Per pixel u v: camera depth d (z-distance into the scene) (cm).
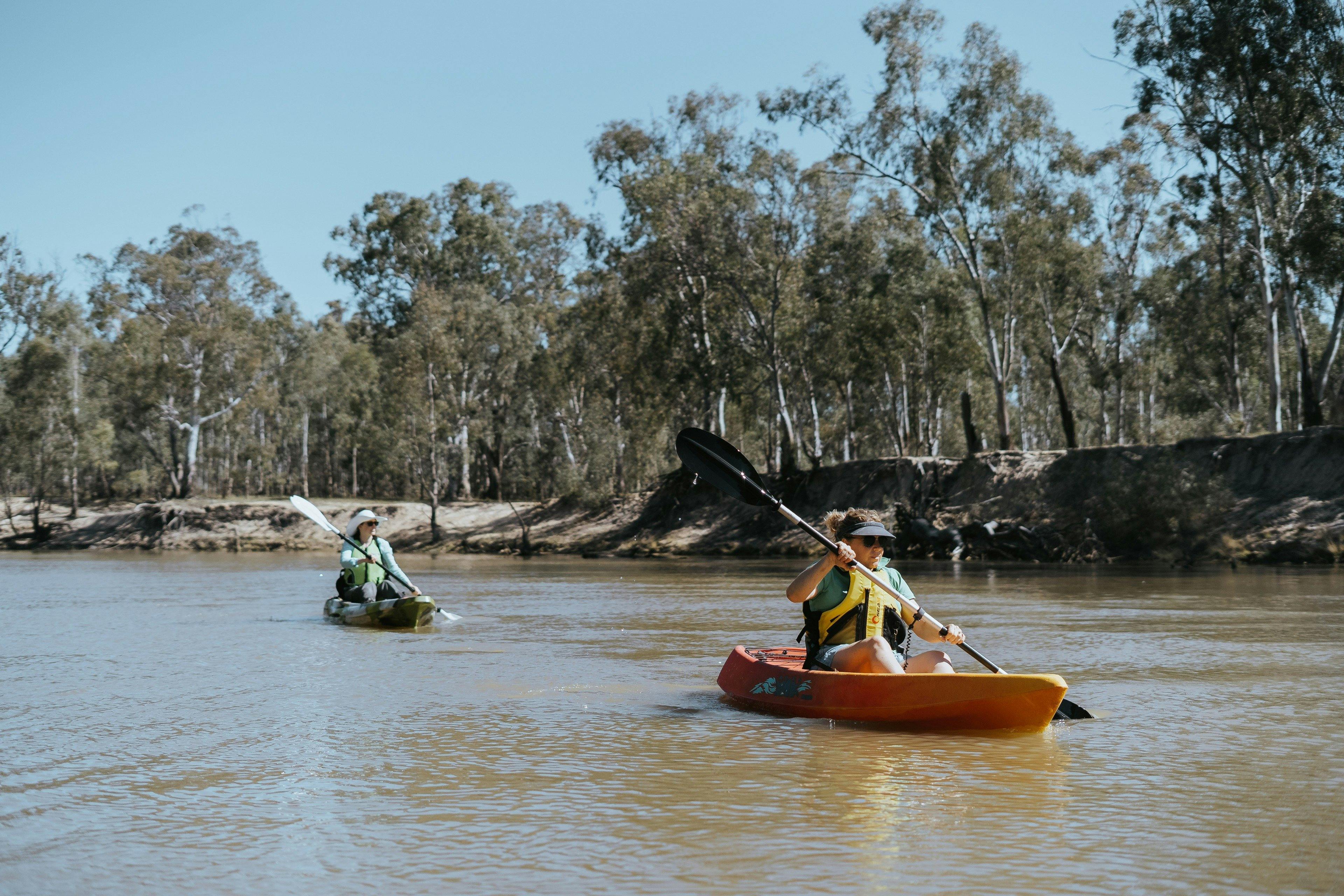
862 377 4488
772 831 426
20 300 6272
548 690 788
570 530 4656
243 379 5991
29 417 5725
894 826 432
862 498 3766
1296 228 3266
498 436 6188
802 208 3991
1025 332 4484
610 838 418
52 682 838
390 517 5356
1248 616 1357
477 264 6394
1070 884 363
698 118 4275
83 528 5819
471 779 514
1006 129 3647
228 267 6294
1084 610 1453
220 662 965
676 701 738
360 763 550
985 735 612
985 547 3089
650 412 4909
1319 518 2706
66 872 383
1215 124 3294
